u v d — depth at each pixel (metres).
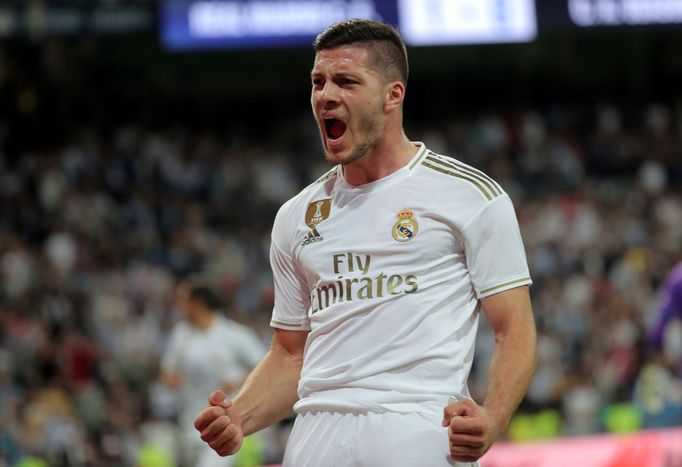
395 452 4.26
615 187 29.23
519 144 31.19
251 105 33.84
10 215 24.70
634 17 25.66
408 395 4.33
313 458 4.42
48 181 25.66
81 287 21.62
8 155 29.36
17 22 23.72
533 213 26.19
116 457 16.11
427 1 24.94
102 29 24.05
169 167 27.59
